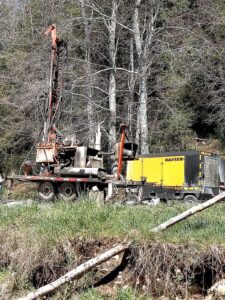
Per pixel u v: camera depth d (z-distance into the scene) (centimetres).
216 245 799
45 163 1573
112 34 3008
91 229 906
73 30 3134
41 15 3253
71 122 2816
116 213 1002
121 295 807
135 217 951
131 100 3016
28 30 3388
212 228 867
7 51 3538
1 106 3306
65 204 1091
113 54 2995
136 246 832
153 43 3212
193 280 799
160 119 3416
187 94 3572
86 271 817
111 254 818
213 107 3644
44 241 903
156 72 3391
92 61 3434
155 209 1076
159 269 812
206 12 3278
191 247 807
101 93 3234
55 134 1622
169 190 2375
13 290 883
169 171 2414
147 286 811
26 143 3503
